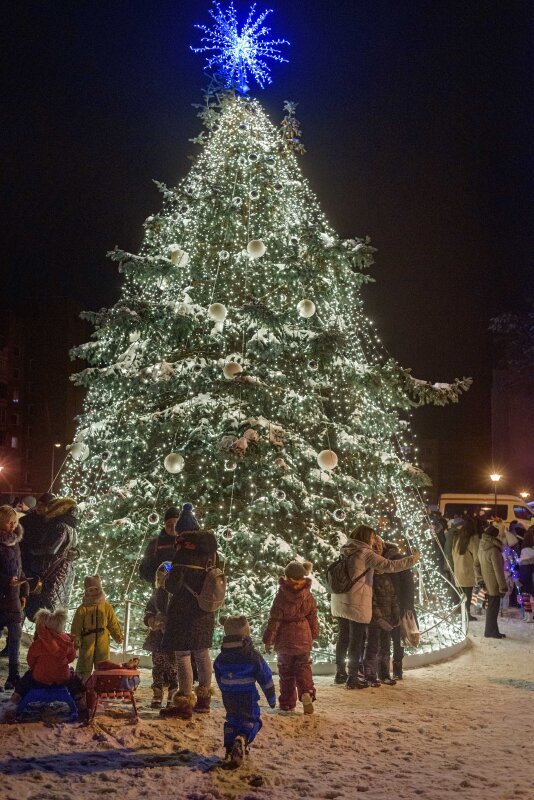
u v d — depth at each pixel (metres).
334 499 12.40
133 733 6.89
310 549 11.84
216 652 10.53
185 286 13.23
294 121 14.22
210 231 13.19
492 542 13.80
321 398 12.28
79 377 12.28
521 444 50.66
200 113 14.36
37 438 71.38
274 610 8.12
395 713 8.05
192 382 12.03
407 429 13.34
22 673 9.19
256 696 6.44
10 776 5.74
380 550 9.80
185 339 12.53
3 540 8.27
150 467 12.11
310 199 14.28
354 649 9.25
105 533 11.57
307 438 12.52
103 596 8.23
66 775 5.84
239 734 6.27
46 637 7.29
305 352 11.98
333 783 5.85
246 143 13.84
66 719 7.27
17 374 71.06
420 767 6.27
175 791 5.60
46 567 9.84
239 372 11.46
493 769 6.22
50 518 9.95
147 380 11.70
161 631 8.14
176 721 7.34
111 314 12.17
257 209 13.39
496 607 13.71
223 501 11.81
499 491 50.31
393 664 9.95
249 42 14.59
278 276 12.57
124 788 5.62
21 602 8.48
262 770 6.14
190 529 8.04
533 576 15.90
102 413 12.80
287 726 7.35
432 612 12.89
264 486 11.73
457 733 7.30
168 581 7.71
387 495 13.48
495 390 52.03
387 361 13.13
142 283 13.12
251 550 11.25
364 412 12.99
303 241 12.55
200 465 11.76
